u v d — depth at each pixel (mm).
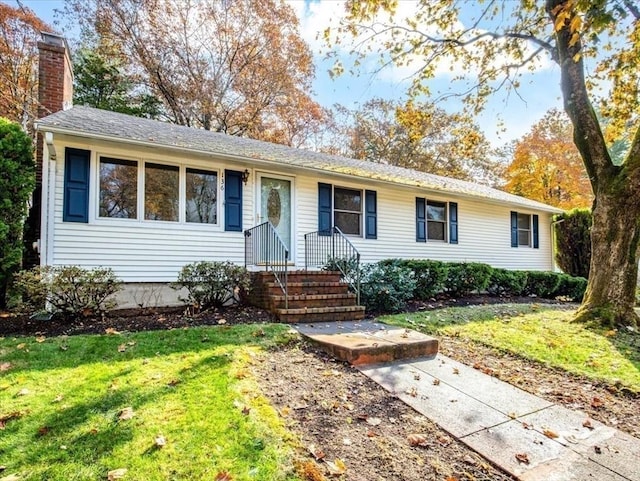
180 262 7281
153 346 4434
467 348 5254
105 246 6602
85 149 6488
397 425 3066
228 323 5742
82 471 2227
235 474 2248
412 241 10883
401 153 24547
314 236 9094
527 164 22859
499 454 2752
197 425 2725
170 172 7273
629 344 5363
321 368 4160
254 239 7910
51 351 4168
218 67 20047
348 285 7637
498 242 13078
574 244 13977
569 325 6422
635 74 8031
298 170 8469
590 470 2609
